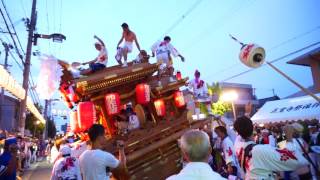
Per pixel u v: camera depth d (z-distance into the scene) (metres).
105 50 8.65
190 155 2.38
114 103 6.79
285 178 5.98
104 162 4.44
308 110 14.70
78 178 4.97
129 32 9.73
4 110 33.75
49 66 6.74
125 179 5.17
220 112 18.44
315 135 8.56
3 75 8.20
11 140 6.44
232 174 5.43
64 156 5.11
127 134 6.70
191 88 10.61
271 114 16.91
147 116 7.96
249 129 3.74
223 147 5.86
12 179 6.32
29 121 43.25
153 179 6.73
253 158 3.49
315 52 19.30
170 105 8.30
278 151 3.40
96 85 6.68
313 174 6.33
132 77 7.26
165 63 9.60
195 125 7.96
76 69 7.29
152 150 6.79
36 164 25.25
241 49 5.91
